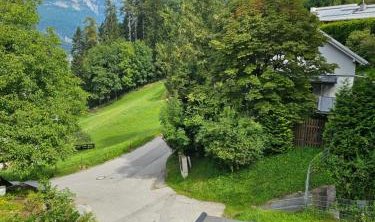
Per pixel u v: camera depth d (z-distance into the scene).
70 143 29.09
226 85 29.95
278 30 28.20
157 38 107.88
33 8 31.78
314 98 29.05
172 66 34.88
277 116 28.47
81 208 28.31
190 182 30.33
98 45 107.44
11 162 26.00
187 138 30.78
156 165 38.84
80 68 103.88
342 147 22.59
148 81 106.56
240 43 28.50
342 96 23.70
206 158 31.80
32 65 27.69
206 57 32.94
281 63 29.41
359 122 22.53
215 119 29.78
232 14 31.05
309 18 29.02
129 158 42.97
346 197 22.03
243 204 25.39
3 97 26.52
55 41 32.19
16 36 27.73
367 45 44.75
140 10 131.38
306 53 28.52
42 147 26.56
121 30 132.50
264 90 28.62
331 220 21.16
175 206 27.12
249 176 27.55
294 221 21.30
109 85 97.44
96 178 36.78
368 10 60.59
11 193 27.69
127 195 30.70
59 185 35.28
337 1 83.00
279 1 29.47
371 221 20.14
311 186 24.34
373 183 21.48
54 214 17.92
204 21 34.75
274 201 24.41
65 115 29.19
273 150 28.84
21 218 18.64
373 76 23.72
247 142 27.39
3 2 30.08
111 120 69.56
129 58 100.25
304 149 28.73
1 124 25.83
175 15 38.66
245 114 29.39
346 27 51.72
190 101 31.41
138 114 69.75
